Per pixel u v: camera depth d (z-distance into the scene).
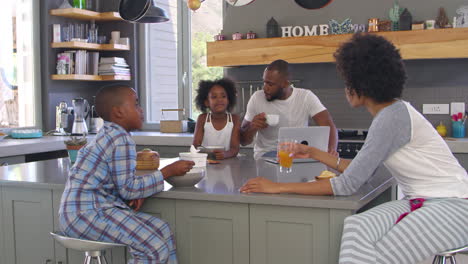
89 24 5.58
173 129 5.18
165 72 5.64
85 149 2.14
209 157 3.27
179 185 2.27
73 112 5.18
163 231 2.14
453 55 4.05
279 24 4.83
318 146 2.90
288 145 2.54
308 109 3.66
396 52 2.03
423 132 1.95
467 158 3.93
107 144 2.09
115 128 2.16
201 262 2.21
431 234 1.77
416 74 4.57
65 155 4.81
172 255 2.16
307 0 3.05
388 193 2.81
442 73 4.49
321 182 2.04
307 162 3.09
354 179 1.97
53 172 2.73
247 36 4.77
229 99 3.70
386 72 1.99
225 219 2.15
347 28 4.45
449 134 4.47
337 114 4.85
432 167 1.94
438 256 2.01
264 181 2.13
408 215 1.82
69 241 2.03
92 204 2.05
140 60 5.61
